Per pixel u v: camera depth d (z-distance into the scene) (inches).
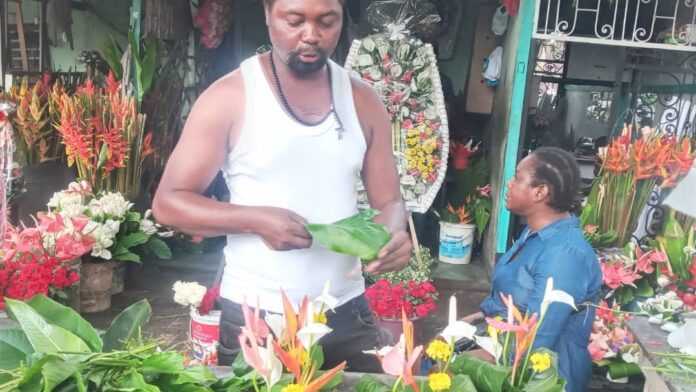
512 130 179.8
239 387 46.8
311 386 42.8
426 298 140.3
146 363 45.9
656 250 127.7
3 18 188.7
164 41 206.4
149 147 185.3
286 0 56.8
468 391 46.0
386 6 181.6
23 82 180.4
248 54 241.0
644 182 139.4
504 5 195.6
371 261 57.2
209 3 216.7
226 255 67.2
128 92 189.6
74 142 167.8
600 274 88.1
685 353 70.3
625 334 123.8
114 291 174.2
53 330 48.0
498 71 213.8
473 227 208.2
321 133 61.3
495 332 50.1
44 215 145.3
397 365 43.0
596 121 232.1
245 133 61.1
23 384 43.1
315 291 63.9
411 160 177.5
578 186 89.0
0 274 117.5
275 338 49.5
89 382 44.6
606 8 200.8
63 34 208.8
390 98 176.2
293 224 56.9
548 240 87.7
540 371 49.6
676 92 188.4
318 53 57.9
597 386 132.0
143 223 170.9
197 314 121.9
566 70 230.8
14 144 172.1
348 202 64.2
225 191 215.9
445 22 229.5
